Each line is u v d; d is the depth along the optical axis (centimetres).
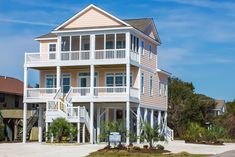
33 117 5088
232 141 5831
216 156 3050
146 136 3494
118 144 3653
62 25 4669
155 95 5275
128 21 5138
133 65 4594
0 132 4922
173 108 7812
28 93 4722
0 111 5084
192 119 7912
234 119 6700
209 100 8675
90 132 4341
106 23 4569
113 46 4762
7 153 3177
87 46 4856
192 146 4266
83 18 4662
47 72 5019
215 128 5284
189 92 8162
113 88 4462
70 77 4919
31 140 5103
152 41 5197
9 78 6431
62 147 3616
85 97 4497
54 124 4062
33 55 4772
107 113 4862
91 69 4531
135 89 4606
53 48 5038
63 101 4266
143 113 4997
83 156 2998
